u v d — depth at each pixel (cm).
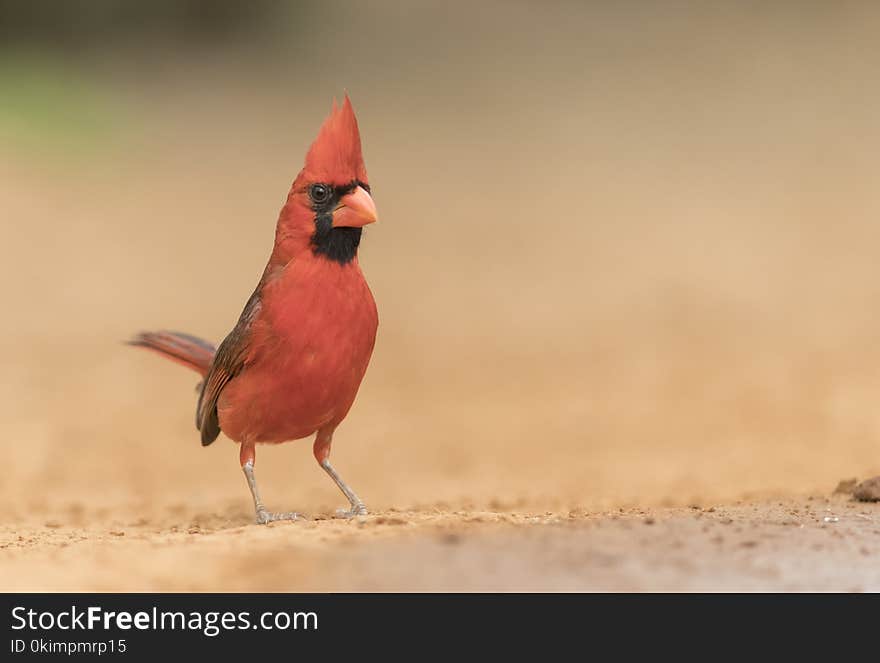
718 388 1516
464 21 4391
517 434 1352
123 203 2602
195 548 582
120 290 2041
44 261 2181
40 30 3878
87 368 1678
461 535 585
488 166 3039
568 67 3922
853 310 1897
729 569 538
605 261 2291
